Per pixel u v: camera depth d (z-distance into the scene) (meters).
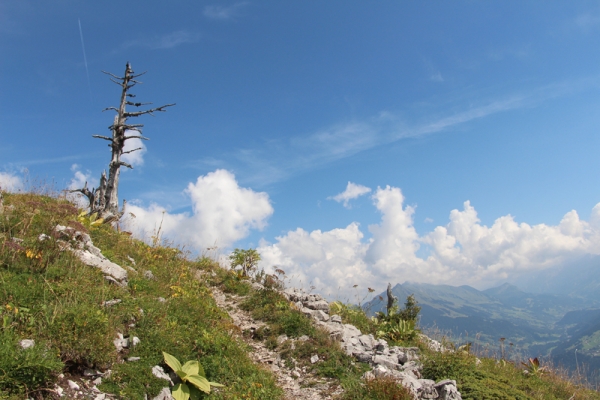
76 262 10.16
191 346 9.01
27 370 5.56
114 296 9.48
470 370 11.11
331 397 8.89
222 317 11.99
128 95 22.80
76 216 15.38
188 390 7.43
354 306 17.98
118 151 21.67
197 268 18.06
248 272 18.92
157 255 16.34
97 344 6.99
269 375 9.46
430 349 13.41
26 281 8.40
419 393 8.89
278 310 13.91
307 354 11.13
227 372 8.73
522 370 14.35
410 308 17.11
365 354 11.23
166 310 10.14
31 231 11.09
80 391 6.23
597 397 12.86
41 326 6.88
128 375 7.05
